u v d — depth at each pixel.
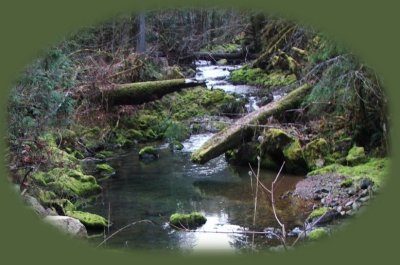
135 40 17.66
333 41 10.00
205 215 8.05
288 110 11.39
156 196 9.02
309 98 10.63
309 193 8.76
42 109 9.35
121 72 14.05
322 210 7.65
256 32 21.14
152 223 7.77
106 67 13.77
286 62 17.31
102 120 12.99
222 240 7.07
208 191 9.23
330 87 10.17
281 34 18.66
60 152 9.93
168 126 13.75
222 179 9.95
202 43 22.19
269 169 10.52
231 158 11.12
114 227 7.64
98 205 8.62
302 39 16.48
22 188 7.72
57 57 10.24
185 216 7.65
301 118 11.46
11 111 8.39
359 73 9.42
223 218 7.90
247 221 7.73
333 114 10.77
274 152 10.50
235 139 10.81
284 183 9.52
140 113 14.30
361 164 9.52
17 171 8.05
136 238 7.19
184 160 11.42
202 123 14.15
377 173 8.84
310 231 7.15
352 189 8.41
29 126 8.69
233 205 8.47
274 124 11.12
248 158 10.79
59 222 6.86
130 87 12.99
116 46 16.66
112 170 10.55
